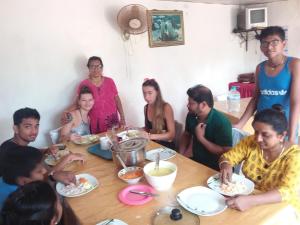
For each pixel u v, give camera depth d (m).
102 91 2.99
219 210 1.15
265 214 1.12
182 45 4.07
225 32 4.60
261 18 4.47
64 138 2.31
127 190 1.37
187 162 1.65
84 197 1.35
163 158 1.72
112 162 1.75
